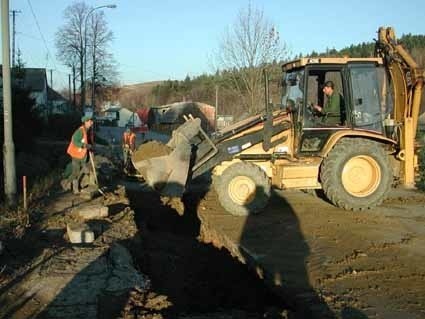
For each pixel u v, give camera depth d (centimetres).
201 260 1038
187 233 1284
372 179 1120
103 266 737
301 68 1145
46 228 928
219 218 1098
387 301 627
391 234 935
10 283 664
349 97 1136
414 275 717
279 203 1236
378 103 1159
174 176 1082
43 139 3372
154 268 962
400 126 1173
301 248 859
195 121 1119
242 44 2409
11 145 1097
